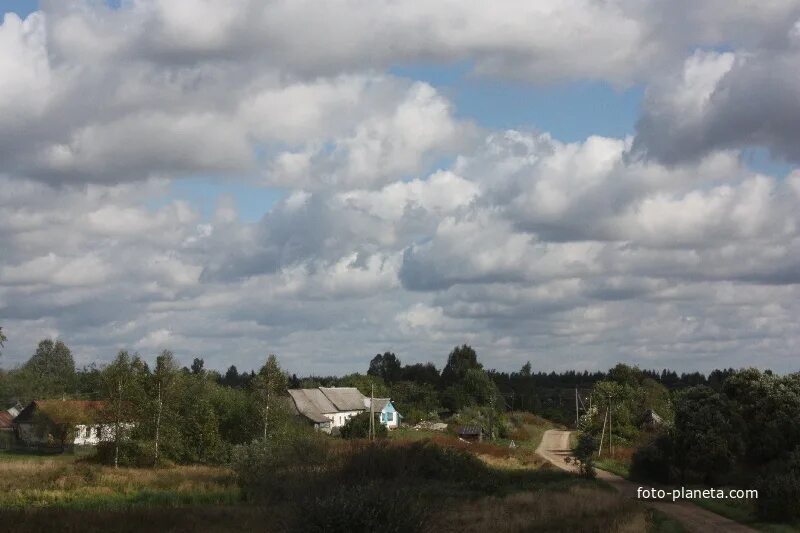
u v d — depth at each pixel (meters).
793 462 46.16
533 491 50.12
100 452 69.19
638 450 67.12
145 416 70.50
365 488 24.73
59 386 136.88
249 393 80.19
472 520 33.88
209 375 88.12
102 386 71.00
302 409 108.88
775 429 58.06
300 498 25.27
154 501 42.91
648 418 108.00
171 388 72.75
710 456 58.50
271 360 78.19
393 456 33.81
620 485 60.59
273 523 27.94
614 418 101.25
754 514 38.97
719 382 77.31
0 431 100.31
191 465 72.94
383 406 121.62
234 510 37.03
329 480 29.36
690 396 63.22
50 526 31.77
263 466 42.66
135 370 72.50
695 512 42.66
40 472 53.50
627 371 124.50
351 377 149.88
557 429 148.50
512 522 33.50
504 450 87.94
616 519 34.28
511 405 170.38
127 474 55.72
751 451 59.41
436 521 26.00
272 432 73.88
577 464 73.06
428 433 110.69
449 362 185.88
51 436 85.69
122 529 31.75
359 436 90.31
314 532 22.97
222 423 78.19
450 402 148.38
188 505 41.50
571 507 38.94
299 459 34.03
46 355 176.00
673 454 61.44
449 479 50.47
